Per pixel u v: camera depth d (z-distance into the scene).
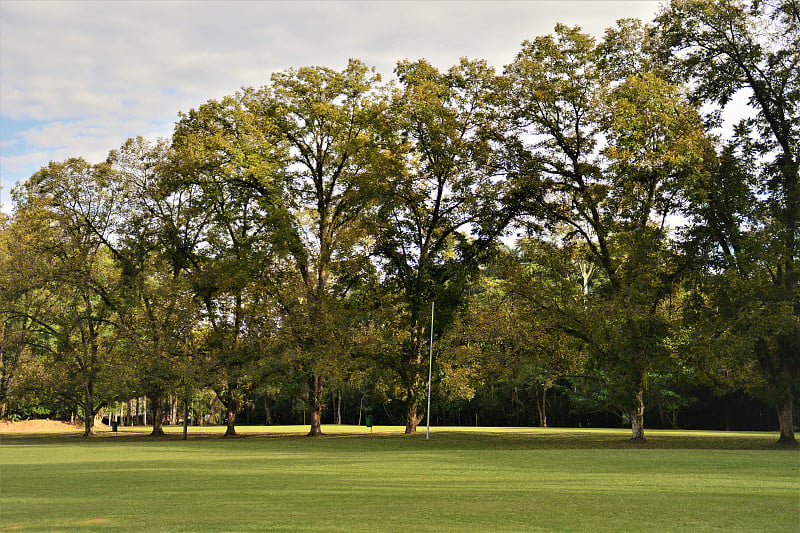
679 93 38.59
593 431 55.75
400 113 44.50
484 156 41.78
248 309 48.75
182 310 48.81
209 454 29.38
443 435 47.06
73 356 52.09
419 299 45.62
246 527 9.38
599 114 39.12
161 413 53.94
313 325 45.81
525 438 42.88
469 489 14.17
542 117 41.03
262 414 99.38
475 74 45.84
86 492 14.25
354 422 94.62
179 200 52.06
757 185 38.72
